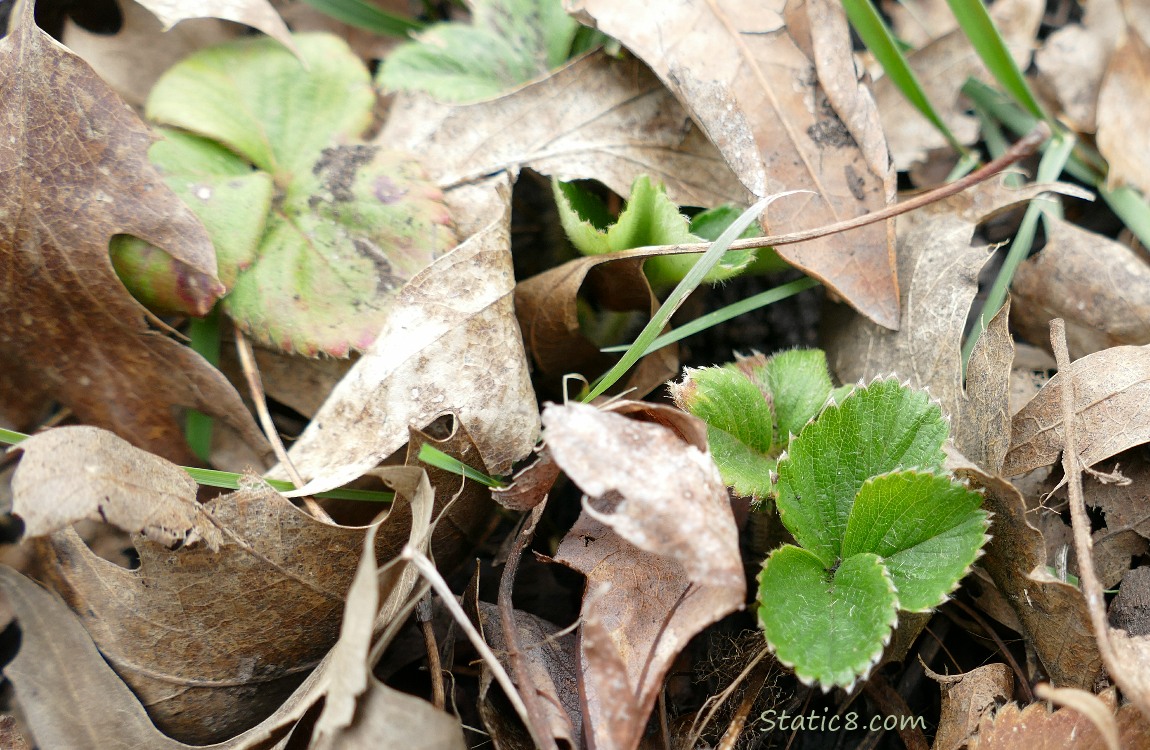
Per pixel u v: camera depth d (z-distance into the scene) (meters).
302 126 0.35
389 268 0.34
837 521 0.31
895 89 0.38
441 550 0.32
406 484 0.31
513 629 0.31
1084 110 0.38
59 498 0.29
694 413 0.32
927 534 0.31
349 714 0.29
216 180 0.34
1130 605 0.32
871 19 0.35
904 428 0.31
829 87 0.34
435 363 0.32
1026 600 0.31
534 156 0.35
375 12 0.37
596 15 0.34
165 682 0.31
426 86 0.35
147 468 0.30
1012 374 0.35
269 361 0.34
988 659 0.33
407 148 0.35
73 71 0.32
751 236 0.34
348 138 0.35
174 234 0.33
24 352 0.33
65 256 0.32
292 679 0.32
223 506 0.30
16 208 0.32
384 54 0.38
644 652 0.30
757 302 0.34
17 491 0.29
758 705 0.32
